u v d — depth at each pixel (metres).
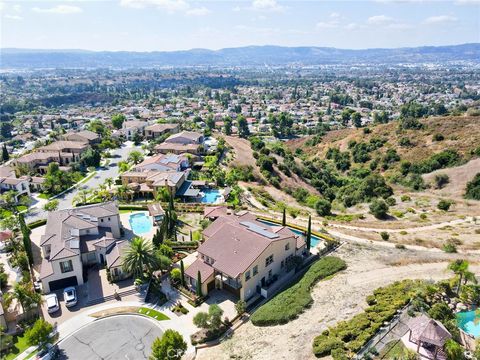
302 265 66.25
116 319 54.50
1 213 96.25
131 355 47.59
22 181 107.12
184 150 143.38
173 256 69.94
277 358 42.41
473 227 84.06
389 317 45.91
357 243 74.31
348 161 172.38
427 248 72.19
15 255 71.12
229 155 152.75
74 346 49.12
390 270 61.16
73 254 60.81
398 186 134.75
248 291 58.12
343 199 122.88
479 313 47.16
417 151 153.00
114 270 63.38
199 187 111.56
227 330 51.56
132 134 180.62
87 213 76.69
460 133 153.50
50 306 55.25
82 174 127.81
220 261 59.34
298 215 95.44
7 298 55.03
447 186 123.12
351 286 56.75
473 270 59.03
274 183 130.38
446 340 38.84
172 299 58.88
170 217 77.75
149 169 118.56
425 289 50.72
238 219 73.50
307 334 45.94
